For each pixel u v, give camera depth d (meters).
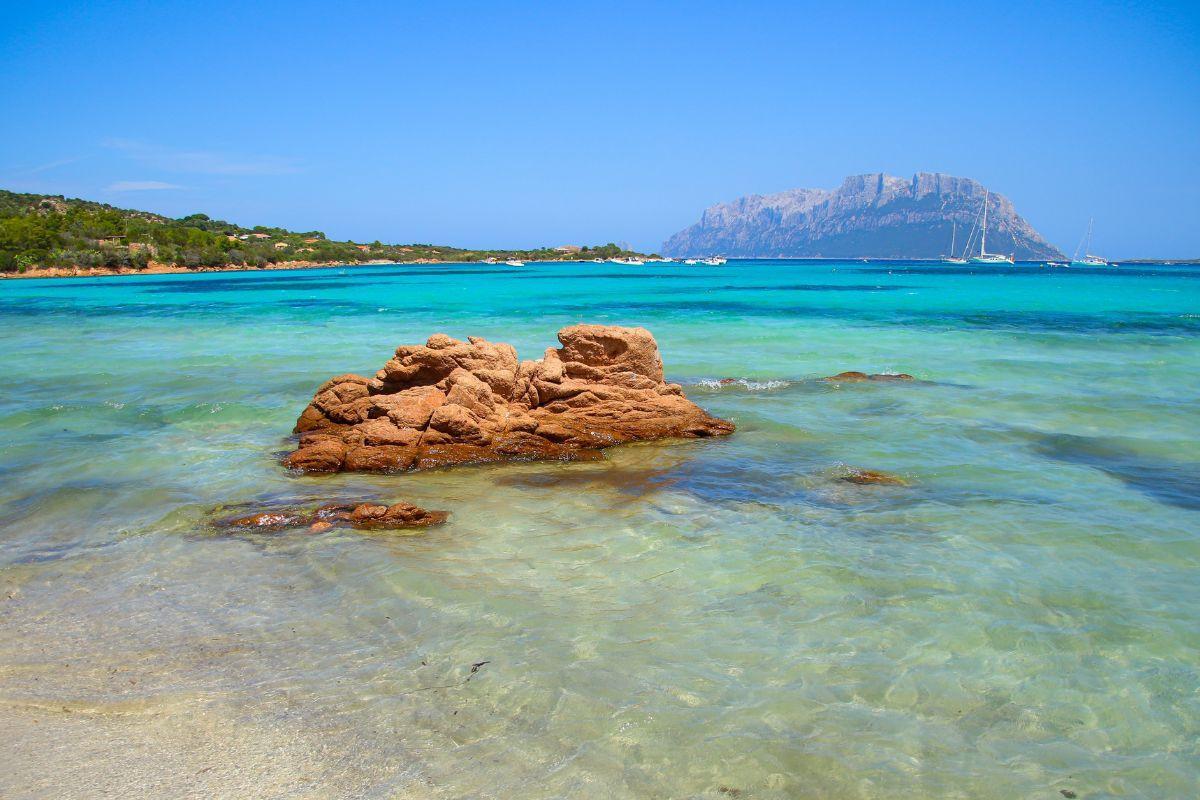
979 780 5.82
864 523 11.19
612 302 59.09
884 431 17.11
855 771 5.88
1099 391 21.75
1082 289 78.62
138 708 6.62
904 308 51.88
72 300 66.50
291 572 9.57
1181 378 23.78
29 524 11.37
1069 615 8.35
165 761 5.90
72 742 6.12
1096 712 6.68
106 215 178.75
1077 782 5.83
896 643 7.76
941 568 9.55
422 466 14.46
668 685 6.98
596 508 11.98
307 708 6.62
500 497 12.60
